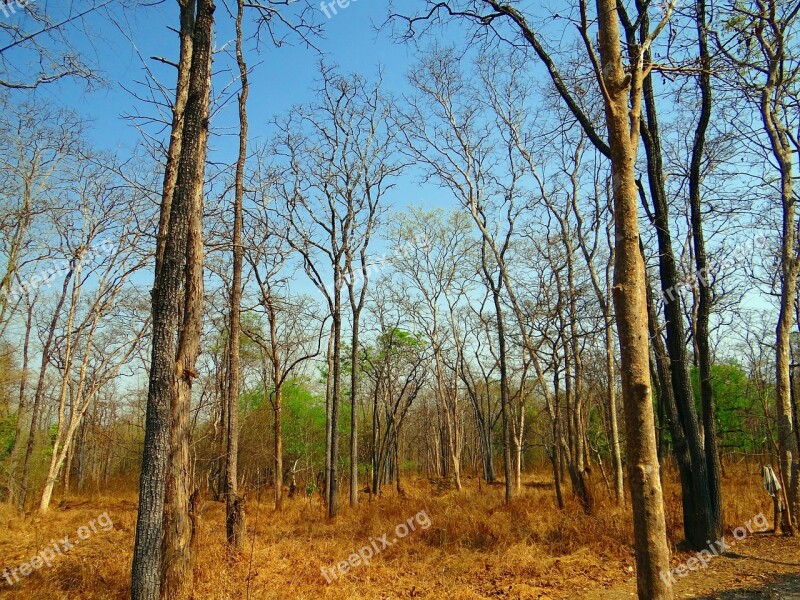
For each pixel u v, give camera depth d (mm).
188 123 7293
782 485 11523
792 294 11523
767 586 7969
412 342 29906
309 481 29078
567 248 17375
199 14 7562
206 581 7988
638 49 5402
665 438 21266
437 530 12797
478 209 18953
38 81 7688
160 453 6406
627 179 4652
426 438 44094
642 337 4434
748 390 24250
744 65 6977
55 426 31000
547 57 7988
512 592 8141
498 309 18859
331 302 18953
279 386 19109
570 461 15977
